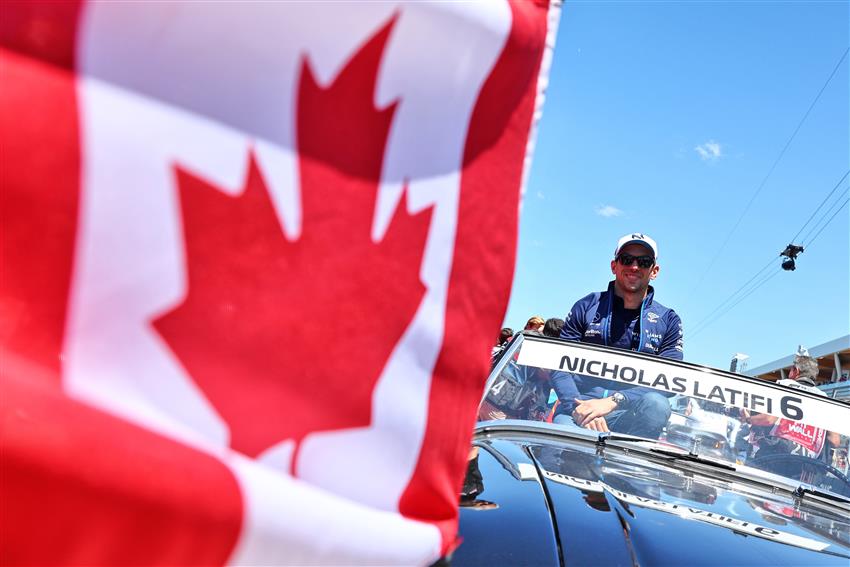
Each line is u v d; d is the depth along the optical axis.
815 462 2.60
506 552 1.45
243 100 0.79
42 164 0.66
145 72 0.72
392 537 0.93
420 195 0.97
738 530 1.83
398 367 0.95
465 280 1.05
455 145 1.02
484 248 1.07
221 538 0.72
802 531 1.96
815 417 2.72
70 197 0.67
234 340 0.78
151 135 0.72
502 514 1.64
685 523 1.79
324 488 0.87
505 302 1.12
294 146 0.83
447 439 1.04
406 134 0.95
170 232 0.73
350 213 0.89
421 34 0.93
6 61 0.66
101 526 0.65
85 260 0.68
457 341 1.04
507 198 1.11
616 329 3.97
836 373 23.00
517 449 2.38
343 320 0.88
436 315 1.00
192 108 0.75
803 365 5.87
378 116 0.91
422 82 0.95
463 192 1.03
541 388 2.86
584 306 4.07
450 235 1.02
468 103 1.01
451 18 0.95
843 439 2.68
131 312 0.71
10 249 0.65
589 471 2.21
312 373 0.85
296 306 0.83
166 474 0.69
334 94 0.87
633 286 3.86
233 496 0.73
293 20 0.82
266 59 0.80
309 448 0.85
